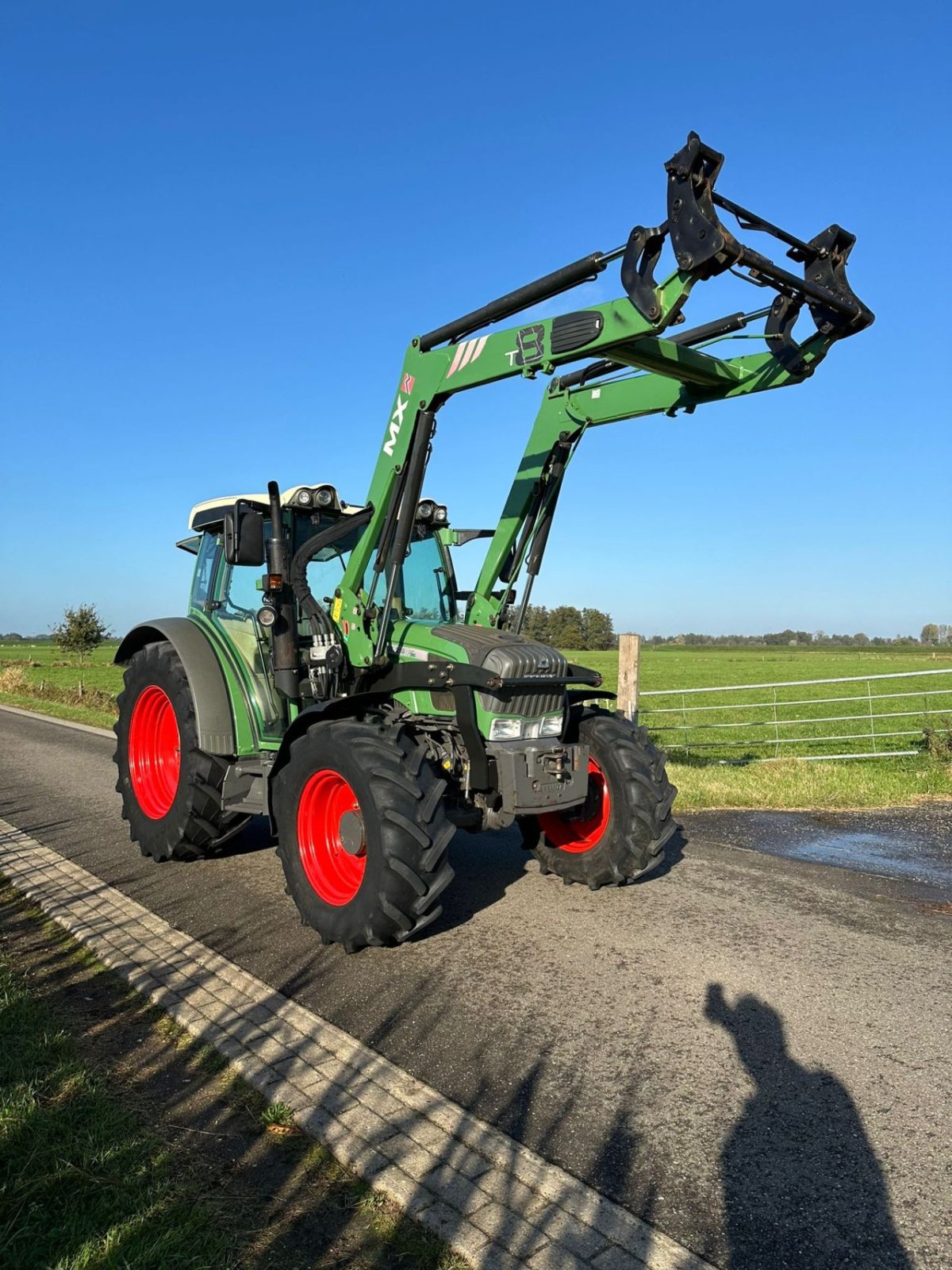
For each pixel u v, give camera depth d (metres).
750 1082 3.12
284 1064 3.18
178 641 5.86
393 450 4.96
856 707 23.58
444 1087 3.07
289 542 5.65
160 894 5.35
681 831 7.33
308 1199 2.45
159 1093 3.00
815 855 6.53
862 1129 2.83
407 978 4.04
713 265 3.52
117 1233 2.21
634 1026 3.55
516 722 4.69
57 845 6.55
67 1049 3.22
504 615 5.62
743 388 4.63
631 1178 2.57
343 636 5.24
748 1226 2.37
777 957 4.32
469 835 7.03
